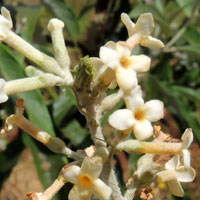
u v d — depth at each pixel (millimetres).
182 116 115
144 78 117
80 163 65
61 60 68
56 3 119
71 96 94
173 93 115
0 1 125
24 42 68
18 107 66
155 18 115
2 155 102
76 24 120
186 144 63
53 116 104
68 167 60
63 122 104
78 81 64
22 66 92
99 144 67
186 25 129
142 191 73
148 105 62
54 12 119
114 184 68
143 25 64
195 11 128
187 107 116
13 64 91
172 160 67
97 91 64
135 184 69
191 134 64
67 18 119
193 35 128
